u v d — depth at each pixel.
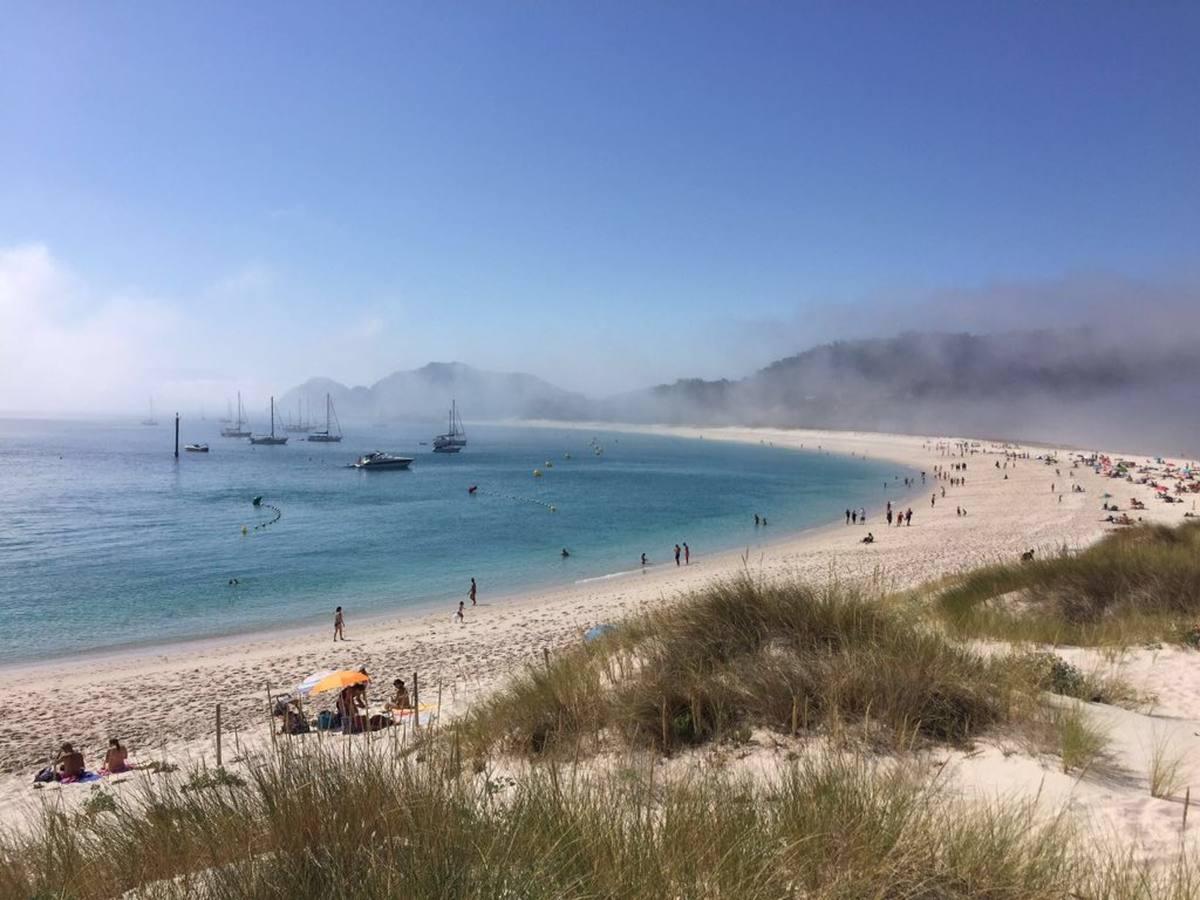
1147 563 12.20
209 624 28.80
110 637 26.89
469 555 44.28
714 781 3.89
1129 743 5.05
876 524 54.41
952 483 87.25
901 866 2.93
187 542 48.16
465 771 5.06
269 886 2.79
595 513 64.31
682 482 96.75
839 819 3.28
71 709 17.42
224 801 4.06
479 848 2.91
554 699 6.17
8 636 26.98
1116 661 7.93
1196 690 6.79
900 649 6.04
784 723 5.34
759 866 2.93
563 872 2.87
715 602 6.93
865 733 4.96
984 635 9.47
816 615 6.58
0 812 8.17
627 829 3.26
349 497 76.50
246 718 15.79
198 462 126.62
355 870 2.78
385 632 26.22
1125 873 2.95
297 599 33.09
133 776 10.30
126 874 3.55
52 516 60.06
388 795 3.40
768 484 93.81
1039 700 5.59
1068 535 42.25
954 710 5.25
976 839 3.11
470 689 13.12
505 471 115.12
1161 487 67.81
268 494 78.56
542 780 4.02
